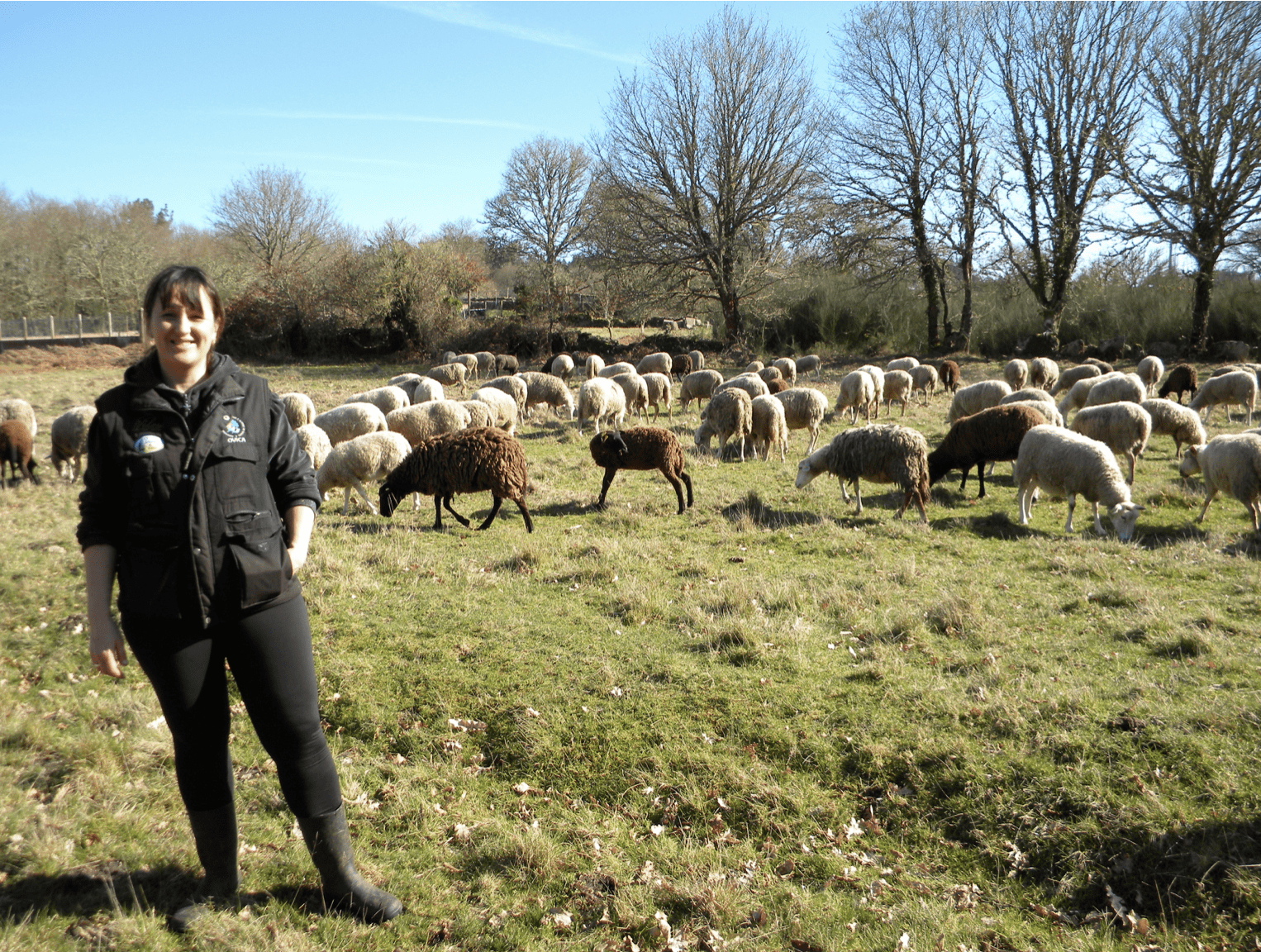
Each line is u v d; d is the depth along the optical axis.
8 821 3.62
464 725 4.85
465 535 9.51
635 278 41.91
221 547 2.46
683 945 3.17
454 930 3.16
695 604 6.83
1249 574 7.61
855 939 3.23
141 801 3.96
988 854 3.79
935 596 7.12
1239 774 4.00
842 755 4.46
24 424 13.25
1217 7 29.36
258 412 2.63
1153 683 5.09
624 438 10.63
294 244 54.84
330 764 2.91
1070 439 9.88
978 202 36.16
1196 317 32.53
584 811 4.11
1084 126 32.88
